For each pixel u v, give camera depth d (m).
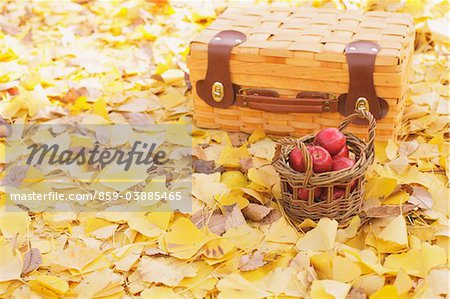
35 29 2.93
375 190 2.18
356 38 2.33
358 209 2.13
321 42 2.31
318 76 2.28
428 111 2.45
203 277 2.05
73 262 2.07
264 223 2.15
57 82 2.63
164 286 2.04
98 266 2.07
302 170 2.09
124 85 2.62
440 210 2.16
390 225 2.08
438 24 2.76
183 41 2.81
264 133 2.38
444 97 2.51
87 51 2.79
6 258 2.08
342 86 2.28
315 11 2.50
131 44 2.83
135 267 2.09
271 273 2.04
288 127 2.36
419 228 2.12
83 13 3.02
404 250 2.06
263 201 2.19
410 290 1.99
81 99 2.52
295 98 2.32
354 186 2.11
